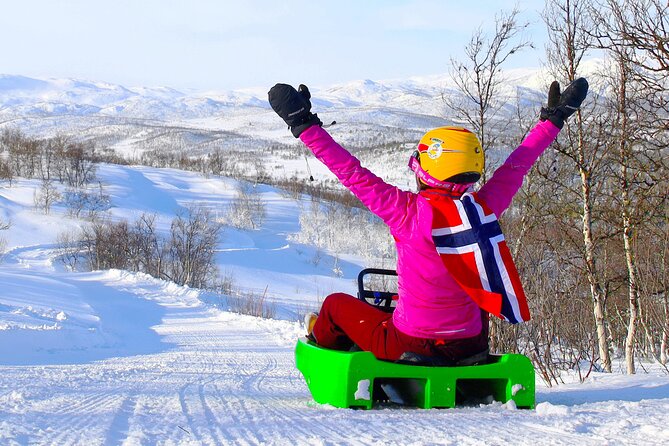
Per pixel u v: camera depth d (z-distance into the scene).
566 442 2.46
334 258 84.00
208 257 55.50
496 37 9.84
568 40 10.00
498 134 9.82
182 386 5.61
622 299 11.90
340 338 4.22
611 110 9.86
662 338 9.12
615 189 10.36
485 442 2.48
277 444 2.53
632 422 2.86
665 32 8.09
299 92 3.66
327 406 3.74
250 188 130.12
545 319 7.58
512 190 3.90
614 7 8.66
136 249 58.62
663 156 9.05
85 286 33.66
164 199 113.25
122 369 7.89
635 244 8.80
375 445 2.48
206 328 20.16
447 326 3.69
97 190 104.06
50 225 82.06
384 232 90.25
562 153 9.90
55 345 12.87
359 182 3.60
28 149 112.94
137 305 27.42
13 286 26.58
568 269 9.70
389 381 3.81
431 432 2.73
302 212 98.75
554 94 4.07
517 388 3.71
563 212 10.12
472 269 3.42
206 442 2.58
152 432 2.82
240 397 4.45
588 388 4.91
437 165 3.53
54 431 2.84
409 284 3.70
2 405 3.83
